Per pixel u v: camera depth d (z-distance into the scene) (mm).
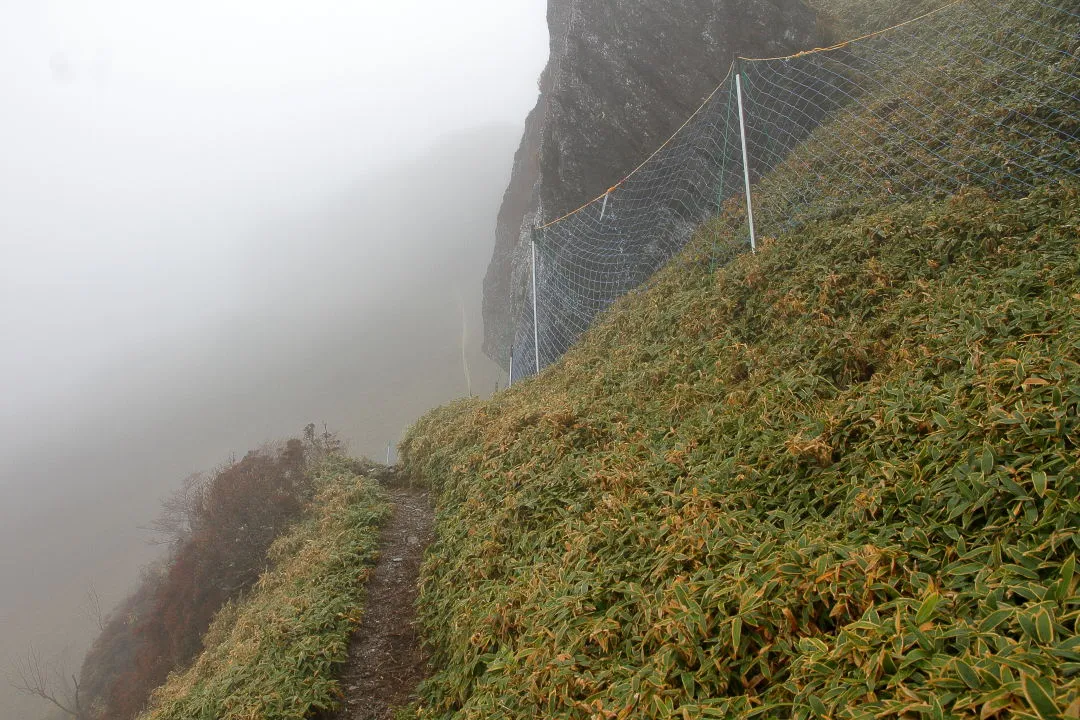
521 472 7773
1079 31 8859
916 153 9500
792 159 12930
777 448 5215
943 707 2391
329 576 8406
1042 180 7406
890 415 4648
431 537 9352
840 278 7578
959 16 12148
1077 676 2281
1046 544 2928
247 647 7652
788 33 15539
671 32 16609
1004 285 5945
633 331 11070
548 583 5277
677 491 5422
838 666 2936
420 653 6750
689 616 3613
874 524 3773
